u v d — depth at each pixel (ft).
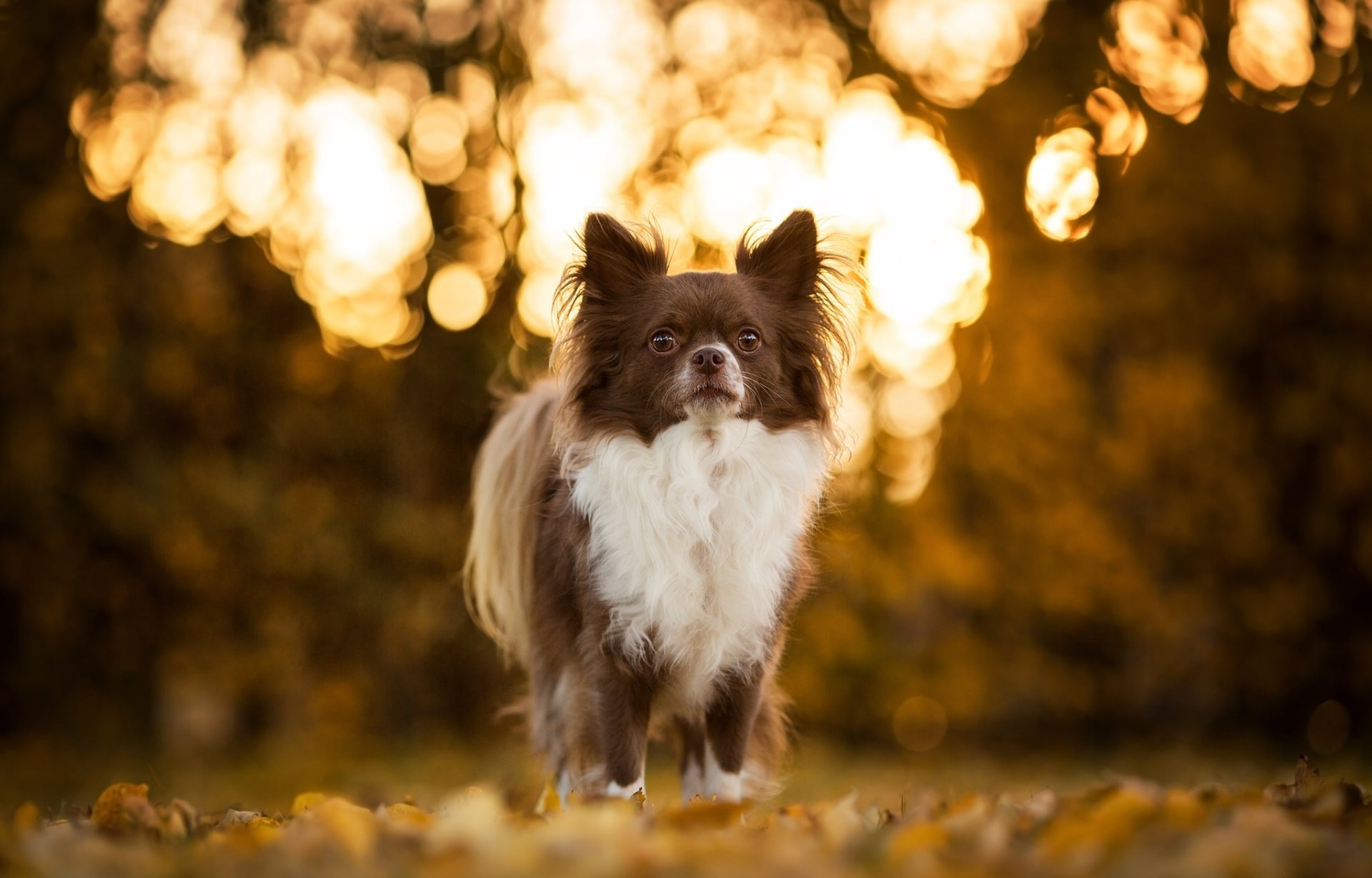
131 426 46.01
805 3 46.11
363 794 31.32
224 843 12.34
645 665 17.67
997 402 47.03
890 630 49.75
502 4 45.62
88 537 45.52
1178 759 43.70
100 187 45.42
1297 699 48.62
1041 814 13.15
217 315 46.78
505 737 48.11
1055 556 47.26
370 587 47.96
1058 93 46.14
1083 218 46.65
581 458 18.38
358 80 45.65
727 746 18.31
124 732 46.83
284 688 48.21
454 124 46.34
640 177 45.19
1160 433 46.68
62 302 44.50
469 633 48.37
